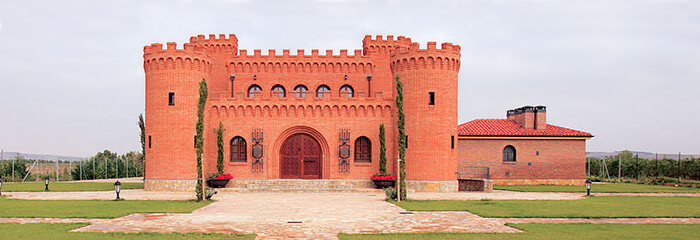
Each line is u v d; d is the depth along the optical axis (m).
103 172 65.00
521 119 52.94
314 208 26.50
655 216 23.34
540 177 50.09
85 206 26.61
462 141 49.81
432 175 38.12
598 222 21.56
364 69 45.84
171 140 38.34
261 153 40.97
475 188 40.25
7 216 22.41
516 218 22.62
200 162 30.48
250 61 45.50
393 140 40.91
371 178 39.62
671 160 66.00
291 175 42.00
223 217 22.73
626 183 55.28
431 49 38.56
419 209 25.83
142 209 25.42
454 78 39.56
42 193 35.84
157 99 38.78
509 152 50.47
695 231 19.08
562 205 27.80
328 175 41.25
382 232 18.78
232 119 41.28
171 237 17.45
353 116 41.31
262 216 23.12
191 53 39.00
